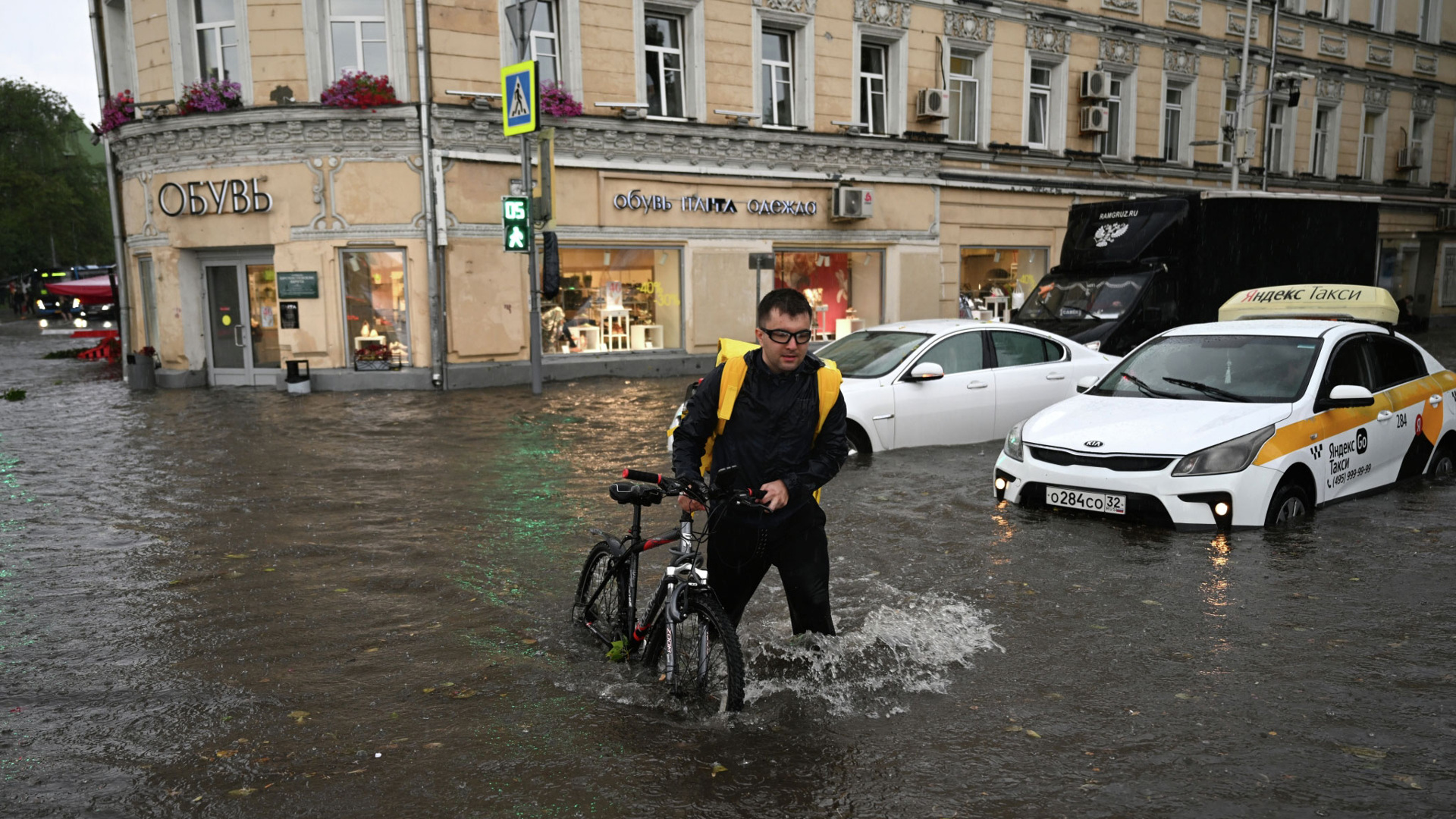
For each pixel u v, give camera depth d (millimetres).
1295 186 31203
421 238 16672
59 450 10984
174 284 17719
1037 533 6832
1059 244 25656
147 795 3402
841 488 8359
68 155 68438
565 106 17625
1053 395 10852
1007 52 23859
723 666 4039
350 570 6145
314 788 3436
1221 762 3592
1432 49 35125
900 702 4129
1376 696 4156
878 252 22594
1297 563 6027
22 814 3279
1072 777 3498
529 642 4883
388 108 16344
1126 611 5254
